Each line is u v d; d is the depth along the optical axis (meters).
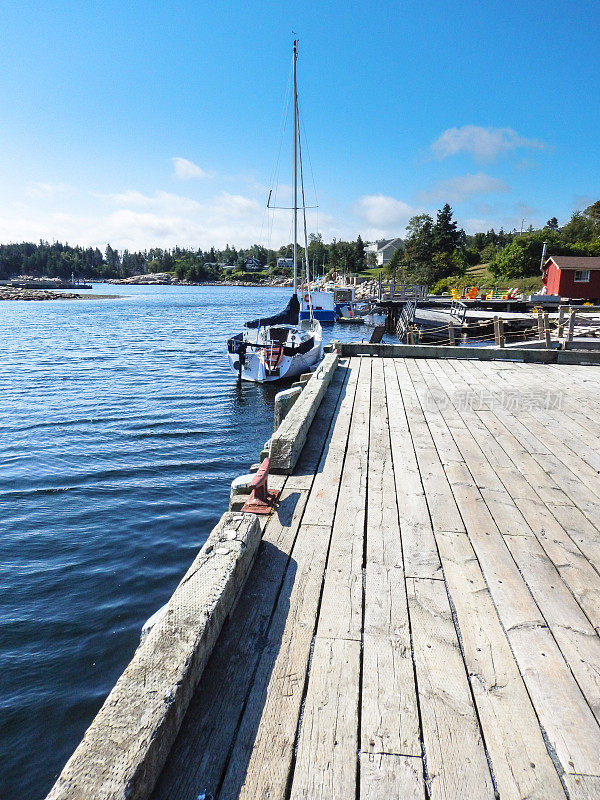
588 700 1.82
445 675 1.91
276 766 1.52
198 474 9.15
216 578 2.13
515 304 28.89
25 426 12.14
